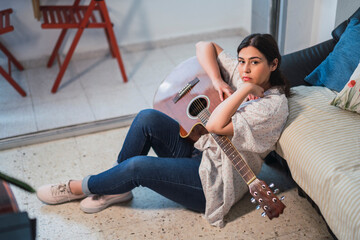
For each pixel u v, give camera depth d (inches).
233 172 66.6
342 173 56.8
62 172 88.4
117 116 106.4
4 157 93.4
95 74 125.0
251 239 68.2
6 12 116.7
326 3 97.3
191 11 132.4
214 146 68.0
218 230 70.3
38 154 94.1
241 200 75.7
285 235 68.6
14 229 34.1
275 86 63.9
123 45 134.6
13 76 123.2
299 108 67.8
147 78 122.3
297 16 102.9
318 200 60.3
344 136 62.2
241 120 60.3
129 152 72.7
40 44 125.2
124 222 73.7
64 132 98.7
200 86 74.5
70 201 78.7
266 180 81.0
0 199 39.4
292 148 63.9
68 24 111.4
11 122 105.6
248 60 59.0
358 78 65.2
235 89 73.1
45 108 110.6
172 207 76.2
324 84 76.1
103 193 72.0
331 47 84.9
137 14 130.7
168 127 71.9
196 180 67.6
